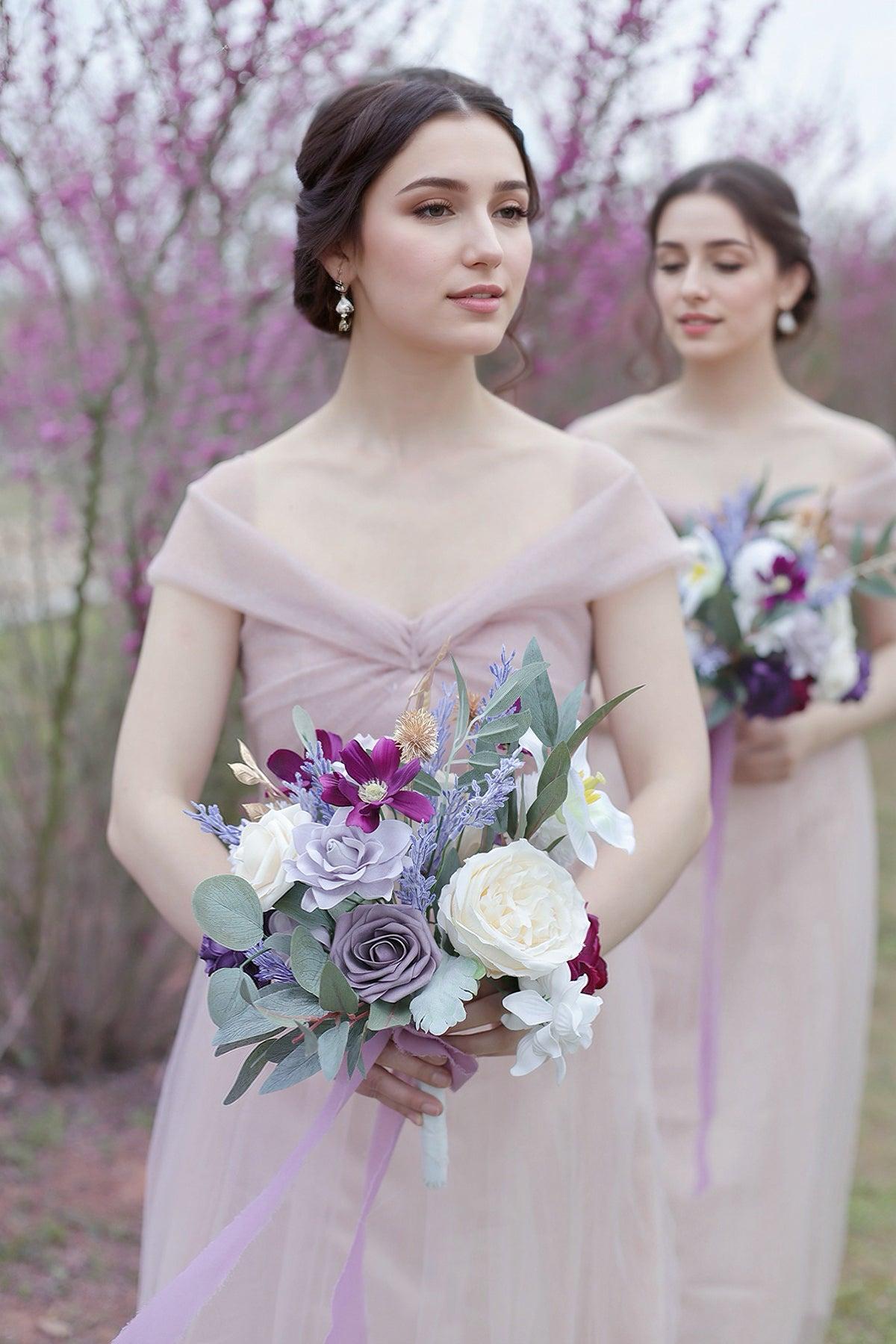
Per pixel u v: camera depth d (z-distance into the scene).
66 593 4.10
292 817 1.62
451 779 1.65
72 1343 2.83
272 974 1.59
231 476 2.03
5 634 3.88
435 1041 1.65
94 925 3.88
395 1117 1.79
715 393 3.34
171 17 3.02
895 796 6.83
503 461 2.00
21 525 4.02
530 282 3.85
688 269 3.20
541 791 1.62
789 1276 2.89
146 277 3.21
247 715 1.99
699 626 2.88
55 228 3.58
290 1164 1.71
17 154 3.24
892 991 4.80
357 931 1.55
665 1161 2.94
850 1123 3.10
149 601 3.29
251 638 1.98
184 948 3.98
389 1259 1.90
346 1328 1.75
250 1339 1.86
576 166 3.73
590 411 4.81
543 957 1.54
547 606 1.93
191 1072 2.05
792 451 3.31
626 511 1.97
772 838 3.07
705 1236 2.90
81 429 3.41
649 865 1.86
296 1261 1.87
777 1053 3.00
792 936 3.06
